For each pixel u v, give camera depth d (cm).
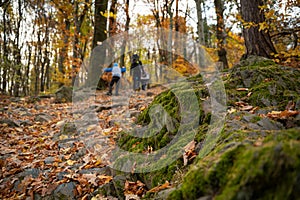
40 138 426
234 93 288
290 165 96
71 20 1340
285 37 502
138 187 232
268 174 100
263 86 280
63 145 395
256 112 233
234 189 106
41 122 539
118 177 247
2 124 480
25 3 1521
